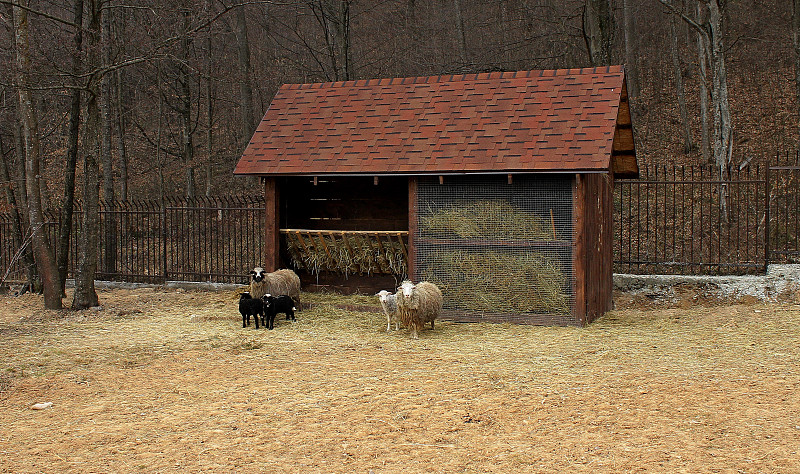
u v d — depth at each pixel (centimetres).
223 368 938
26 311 1438
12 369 935
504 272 1225
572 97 1296
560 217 1191
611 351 1003
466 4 3097
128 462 608
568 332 1147
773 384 811
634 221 2011
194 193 2550
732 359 942
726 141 1836
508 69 2598
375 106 1438
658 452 608
